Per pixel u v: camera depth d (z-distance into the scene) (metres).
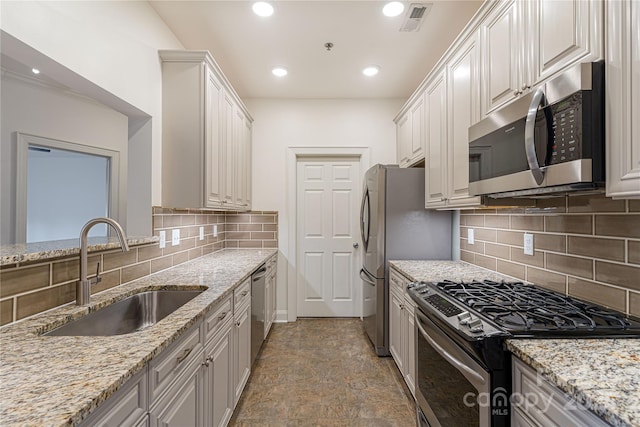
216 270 2.27
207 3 2.04
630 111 0.87
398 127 3.55
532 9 1.29
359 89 3.46
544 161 1.10
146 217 2.08
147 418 0.95
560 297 1.42
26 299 1.19
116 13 1.72
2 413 0.63
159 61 2.18
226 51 2.64
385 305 2.76
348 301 3.86
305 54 2.69
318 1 2.02
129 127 2.08
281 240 3.73
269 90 3.49
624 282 1.19
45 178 4.58
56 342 0.99
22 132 2.48
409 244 2.73
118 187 3.13
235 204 2.98
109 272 1.66
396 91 3.51
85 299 1.37
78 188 4.59
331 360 2.72
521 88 1.36
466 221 2.50
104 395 0.72
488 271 2.15
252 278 2.39
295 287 3.74
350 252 3.86
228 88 2.71
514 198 1.64
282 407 2.08
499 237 2.05
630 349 0.93
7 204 2.43
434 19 2.21
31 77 2.48
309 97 3.69
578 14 1.06
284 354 2.84
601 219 1.29
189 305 1.40
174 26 2.29
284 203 3.73
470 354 1.12
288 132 3.73
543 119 1.11
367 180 3.09
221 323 1.68
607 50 0.95
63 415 0.62
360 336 3.26
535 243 1.70
